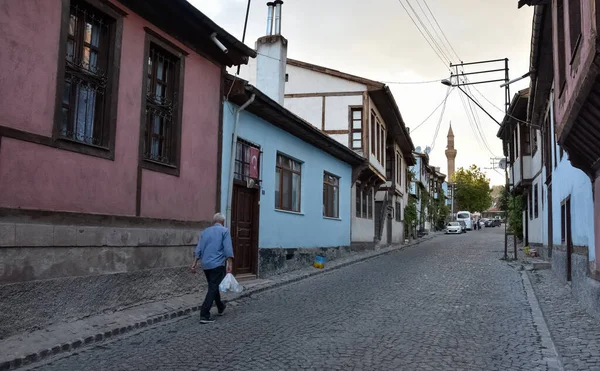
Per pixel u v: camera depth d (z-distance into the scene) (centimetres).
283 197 1534
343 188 2072
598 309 789
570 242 1212
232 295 1052
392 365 561
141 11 873
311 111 2242
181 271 977
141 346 648
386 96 2234
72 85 754
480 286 1243
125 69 840
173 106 978
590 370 546
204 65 1071
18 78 645
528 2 1097
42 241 670
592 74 559
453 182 7944
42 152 679
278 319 829
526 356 606
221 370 541
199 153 1047
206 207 1068
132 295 840
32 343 607
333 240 1938
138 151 866
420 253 2434
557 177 1382
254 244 1334
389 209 3070
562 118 803
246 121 1277
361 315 862
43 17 682
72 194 728
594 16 524
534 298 1055
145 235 873
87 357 596
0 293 611
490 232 5919
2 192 623
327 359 583
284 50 1842
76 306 724
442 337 701
